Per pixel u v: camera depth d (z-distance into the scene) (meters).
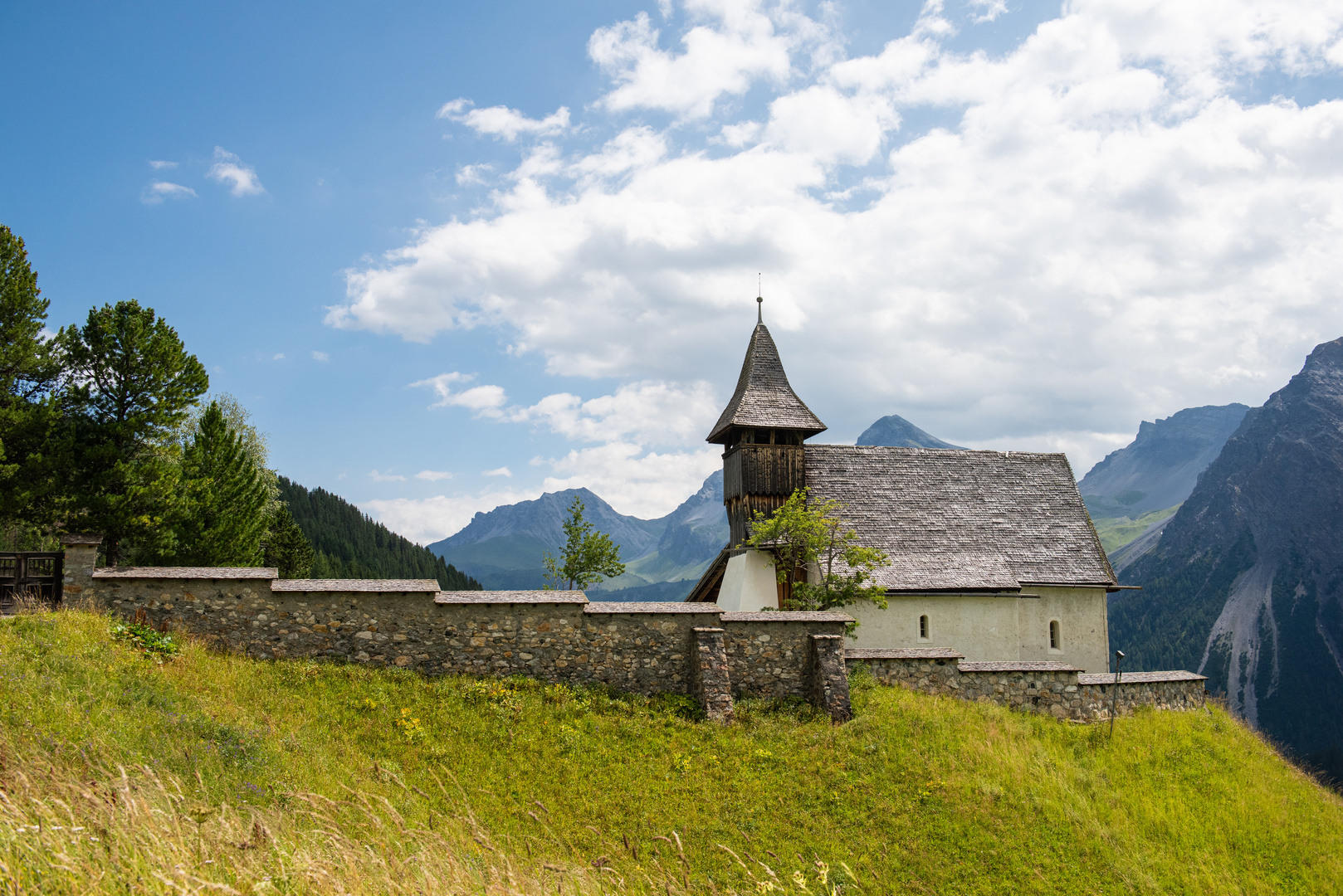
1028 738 24.53
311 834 10.63
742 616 24.48
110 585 20.94
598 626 23.28
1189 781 23.97
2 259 32.31
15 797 9.49
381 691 20.31
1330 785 27.05
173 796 10.24
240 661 20.44
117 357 34.16
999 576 37.91
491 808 16.47
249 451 58.66
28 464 31.67
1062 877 18.08
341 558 104.44
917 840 18.34
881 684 26.27
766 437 41.84
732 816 17.91
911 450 42.84
